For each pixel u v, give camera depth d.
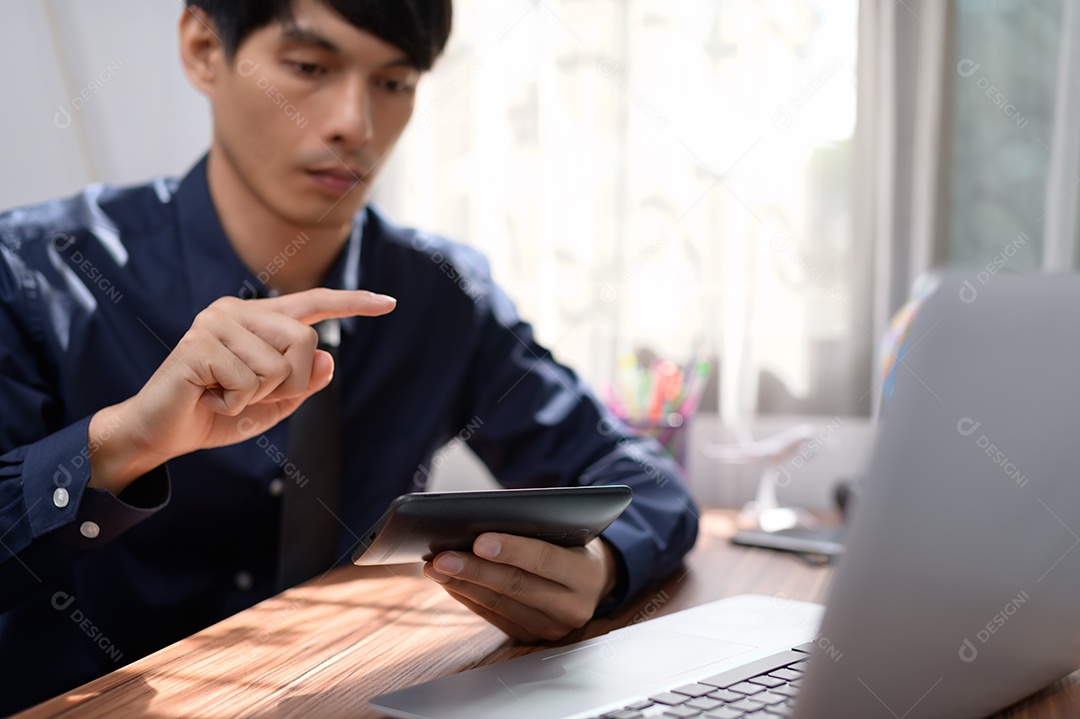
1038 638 0.51
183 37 1.03
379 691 0.61
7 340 0.97
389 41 0.92
